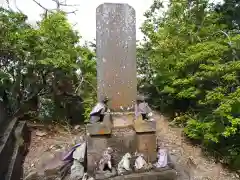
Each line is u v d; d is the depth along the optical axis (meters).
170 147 9.03
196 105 10.17
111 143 6.20
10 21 8.89
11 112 9.54
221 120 7.40
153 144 6.38
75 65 9.84
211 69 7.47
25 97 10.43
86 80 10.84
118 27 6.57
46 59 8.95
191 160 8.00
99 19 6.52
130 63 6.68
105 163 5.92
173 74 10.30
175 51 10.37
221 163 8.12
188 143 9.47
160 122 11.49
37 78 10.33
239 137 8.18
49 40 9.38
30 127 9.87
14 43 8.59
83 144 6.37
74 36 10.61
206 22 10.89
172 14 11.29
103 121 6.20
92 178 5.81
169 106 12.54
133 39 6.67
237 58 7.91
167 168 6.14
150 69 12.95
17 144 7.47
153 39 11.20
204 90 9.08
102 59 6.58
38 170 7.03
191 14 11.19
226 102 6.75
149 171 6.02
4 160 5.93
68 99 11.36
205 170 7.73
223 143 8.53
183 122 10.71
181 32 10.48
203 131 8.41
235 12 12.09
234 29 11.21
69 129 10.27
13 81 9.66
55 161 7.48
